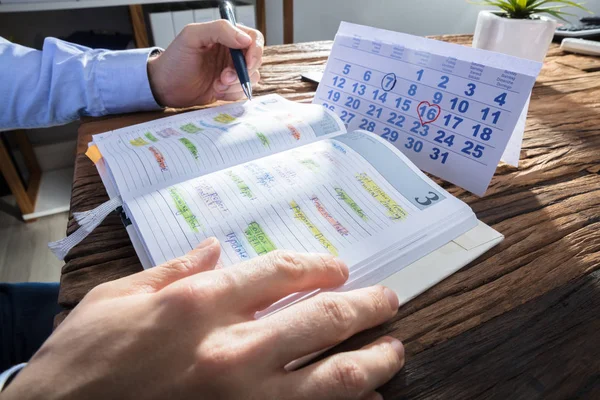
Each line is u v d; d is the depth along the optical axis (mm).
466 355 258
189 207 332
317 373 215
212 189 352
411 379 245
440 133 455
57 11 1453
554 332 273
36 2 1090
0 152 1298
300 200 351
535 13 701
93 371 205
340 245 312
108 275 307
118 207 358
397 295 284
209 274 244
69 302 285
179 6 1308
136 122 564
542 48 661
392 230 330
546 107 636
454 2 1810
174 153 404
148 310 226
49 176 1635
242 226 320
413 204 361
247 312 238
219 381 207
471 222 359
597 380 245
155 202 333
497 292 301
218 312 228
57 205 1479
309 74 713
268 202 345
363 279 293
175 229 312
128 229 332
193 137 441
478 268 320
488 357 258
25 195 1394
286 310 236
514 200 408
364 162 405
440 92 457
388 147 432
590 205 400
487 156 417
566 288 305
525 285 307
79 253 327
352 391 214
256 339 219
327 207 347
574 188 428
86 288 295
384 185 379
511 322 280
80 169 446
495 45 677
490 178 413
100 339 216
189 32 545
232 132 450
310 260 265
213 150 415
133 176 371
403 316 281
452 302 292
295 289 255
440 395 237
